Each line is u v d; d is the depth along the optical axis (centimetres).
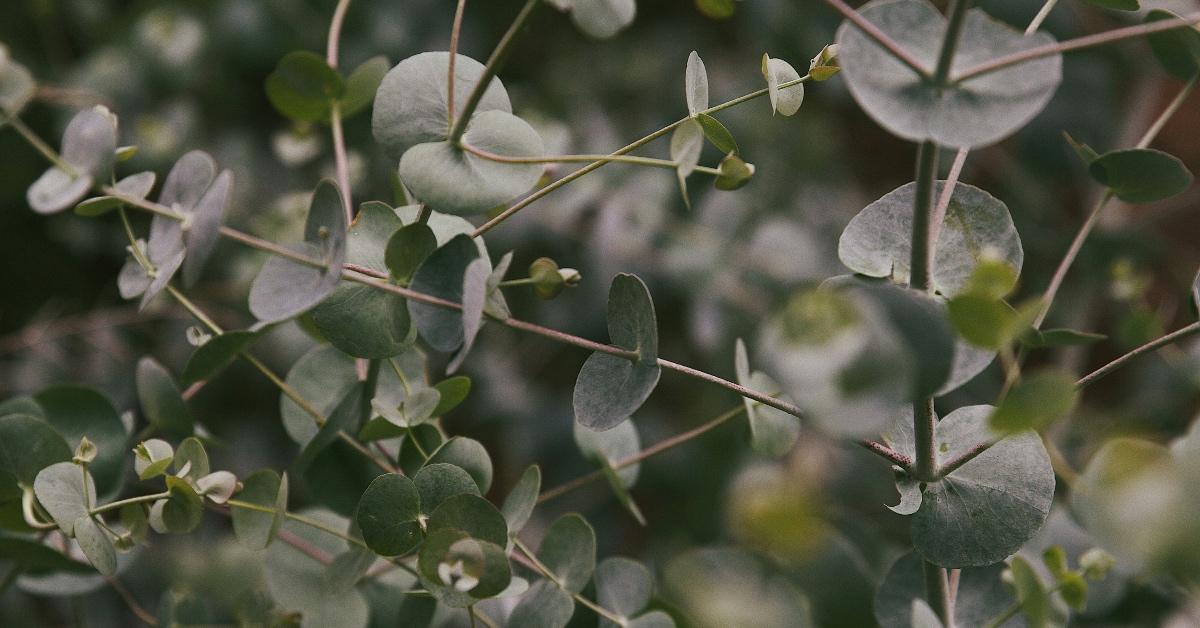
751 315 154
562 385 180
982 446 86
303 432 97
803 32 172
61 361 160
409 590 98
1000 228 87
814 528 82
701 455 161
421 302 88
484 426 174
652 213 158
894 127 79
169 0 172
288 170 167
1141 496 82
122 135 165
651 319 86
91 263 178
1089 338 89
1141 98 164
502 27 186
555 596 93
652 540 161
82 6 176
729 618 94
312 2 172
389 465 96
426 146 88
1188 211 168
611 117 179
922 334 79
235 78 171
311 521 93
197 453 91
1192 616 99
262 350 158
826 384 78
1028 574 89
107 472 97
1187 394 132
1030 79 79
